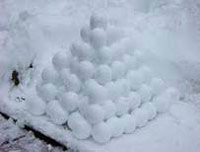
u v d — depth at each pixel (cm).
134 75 151
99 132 136
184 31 193
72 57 148
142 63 157
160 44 186
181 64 181
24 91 170
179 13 199
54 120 146
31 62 181
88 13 200
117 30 145
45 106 151
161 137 145
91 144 137
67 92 145
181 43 188
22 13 197
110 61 143
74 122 139
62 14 200
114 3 207
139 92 153
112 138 142
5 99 165
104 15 143
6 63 184
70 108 143
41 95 151
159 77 177
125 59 149
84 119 139
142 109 152
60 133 142
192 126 153
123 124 143
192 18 198
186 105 168
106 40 143
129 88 149
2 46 193
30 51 183
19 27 192
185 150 139
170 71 181
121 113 145
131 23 193
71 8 204
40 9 205
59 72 150
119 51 145
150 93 156
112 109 141
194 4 203
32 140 147
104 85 142
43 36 186
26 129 152
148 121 155
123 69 146
